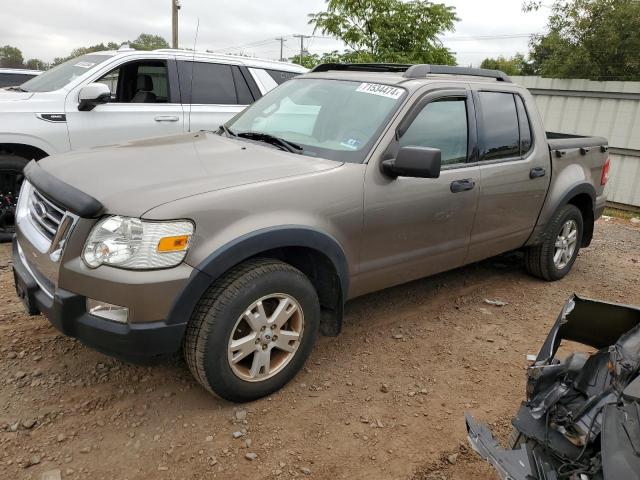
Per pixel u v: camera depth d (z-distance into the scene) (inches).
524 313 183.2
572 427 82.0
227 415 119.1
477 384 138.5
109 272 102.3
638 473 65.1
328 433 116.0
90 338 106.2
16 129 211.3
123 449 107.6
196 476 102.2
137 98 250.4
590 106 410.6
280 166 128.5
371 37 426.6
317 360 143.3
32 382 125.8
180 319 106.3
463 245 166.1
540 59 648.4
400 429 119.1
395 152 140.0
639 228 337.1
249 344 117.5
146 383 128.4
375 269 142.4
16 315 156.1
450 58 434.6
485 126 168.6
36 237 118.0
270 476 103.3
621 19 550.3
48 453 105.2
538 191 188.5
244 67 278.5
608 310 98.7
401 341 157.1
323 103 155.3
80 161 128.6
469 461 111.3
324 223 125.6
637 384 75.8
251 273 114.3
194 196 109.0
